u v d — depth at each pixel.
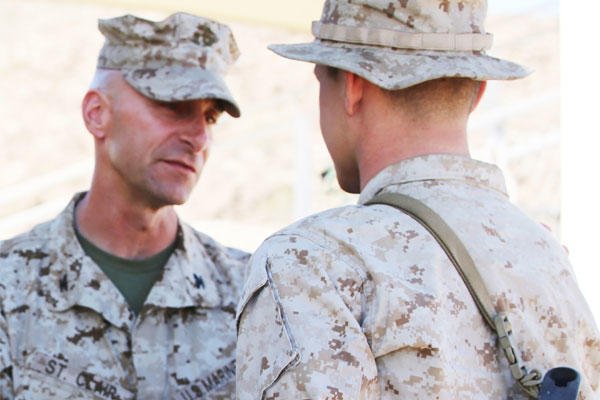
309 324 2.06
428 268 2.11
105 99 3.08
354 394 2.01
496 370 2.13
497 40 14.27
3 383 2.93
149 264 3.11
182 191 3.05
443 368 2.04
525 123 12.54
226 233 8.80
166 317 3.08
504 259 2.18
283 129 11.03
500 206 2.28
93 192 3.11
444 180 2.25
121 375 3.00
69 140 15.18
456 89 2.28
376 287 2.08
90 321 3.01
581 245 4.78
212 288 3.15
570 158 4.82
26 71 16.69
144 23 3.09
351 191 2.43
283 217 12.76
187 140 3.05
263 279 2.12
